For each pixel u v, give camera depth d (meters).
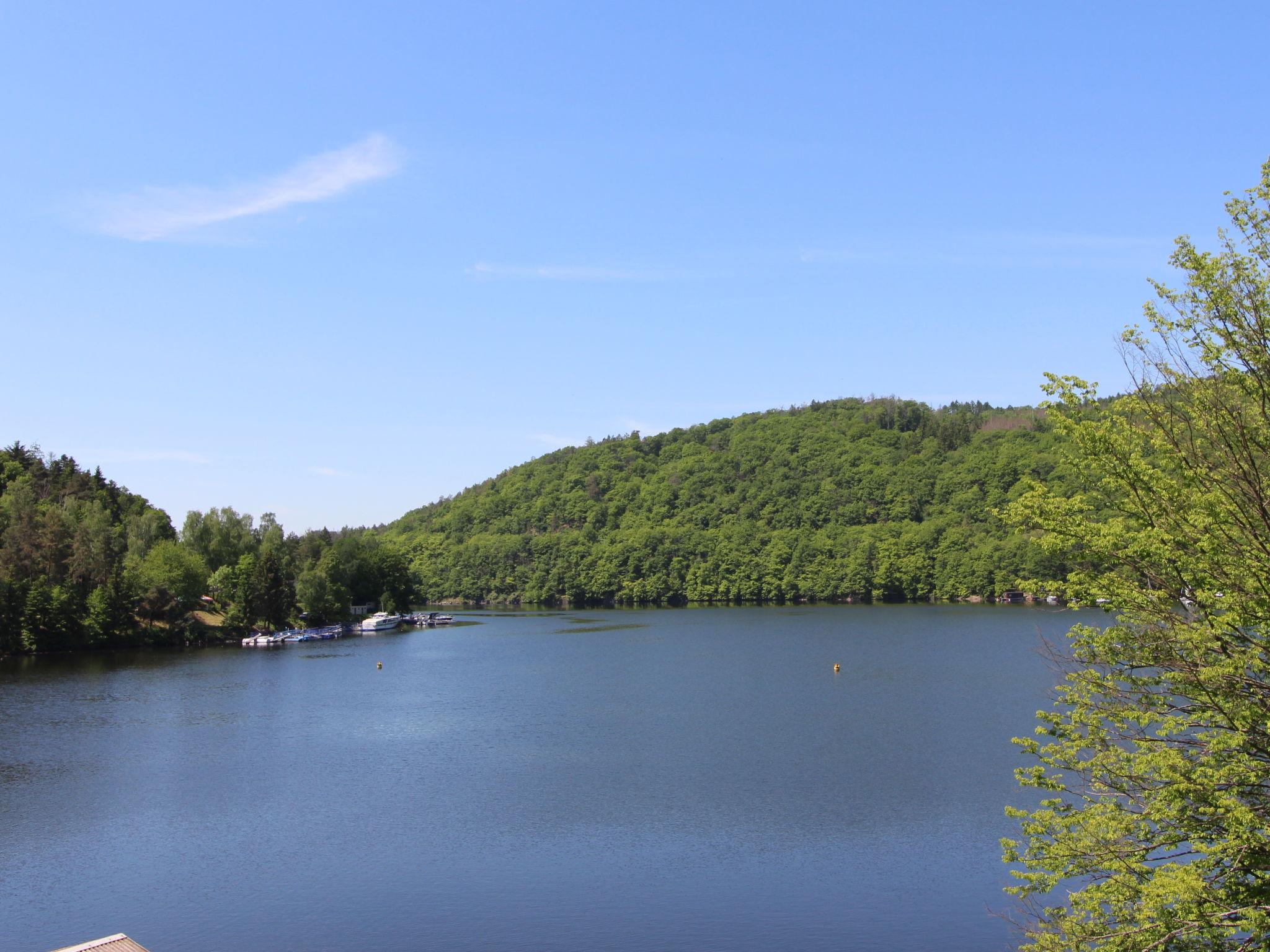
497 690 112.25
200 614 182.25
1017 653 133.50
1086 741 24.23
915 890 45.03
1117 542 22.47
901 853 49.94
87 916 43.62
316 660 144.75
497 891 45.88
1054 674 111.38
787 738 79.19
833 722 85.44
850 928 41.19
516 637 185.25
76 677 122.50
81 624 149.75
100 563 156.12
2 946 40.56
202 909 44.16
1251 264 21.44
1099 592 23.62
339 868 49.22
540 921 42.44
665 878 47.16
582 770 69.69
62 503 190.88
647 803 60.12
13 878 48.34
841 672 117.88
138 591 159.12
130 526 181.12
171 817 58.59
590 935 41.06
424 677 124.31
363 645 171.75
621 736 82.38
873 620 196.38
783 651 145.38
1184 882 19.56
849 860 49.03
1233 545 21.45
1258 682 21.80
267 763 73.31
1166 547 21.56
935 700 95.44
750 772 67.62
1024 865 47.69
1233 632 21.89
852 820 55.59
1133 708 23.80
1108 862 22.86
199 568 172.00
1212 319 21.91
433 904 44.41
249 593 177.88
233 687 115.50
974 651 136.62
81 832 55.78
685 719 89.69
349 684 118.50
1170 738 24.03
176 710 98.31
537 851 51.44
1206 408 22.17
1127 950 21.58
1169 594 23.06
